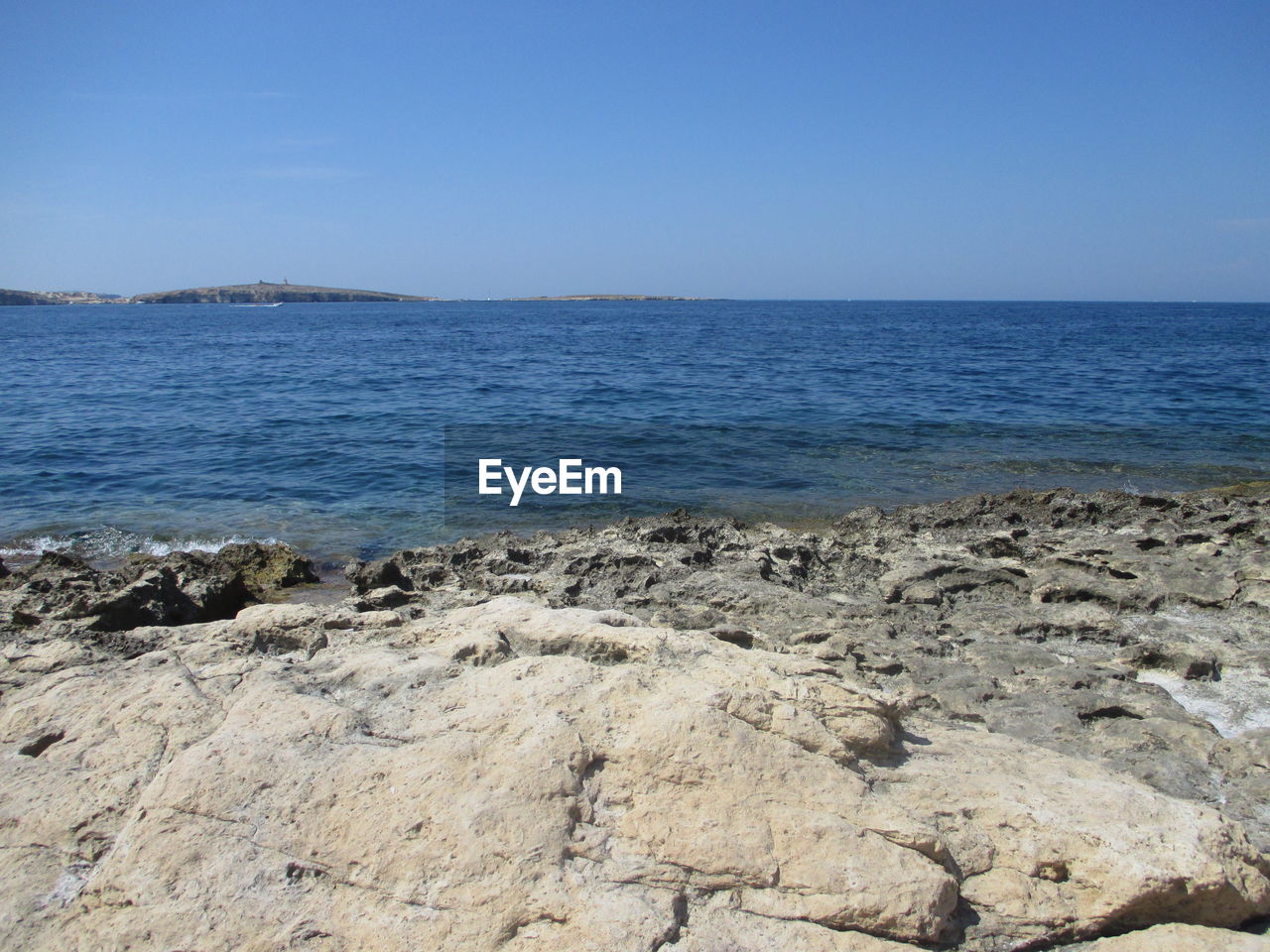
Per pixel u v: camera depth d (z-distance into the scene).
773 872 3.63
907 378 32.19
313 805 3.85
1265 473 16.12
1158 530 10.53
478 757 4.04
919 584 8.70
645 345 55.97
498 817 3.72
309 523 13.52
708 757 4.00
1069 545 9.91
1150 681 6.66
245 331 79.69
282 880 3.62
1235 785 5.11
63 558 9.87
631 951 3.31
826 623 7.73
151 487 15.68
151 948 3.43
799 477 16.08
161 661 5.71
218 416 23.02
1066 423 21.30
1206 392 27.00
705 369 36.84
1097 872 3.79
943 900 3.59
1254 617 7.86
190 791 3.94
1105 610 8.10
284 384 31.22
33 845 4.03
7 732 4.93
